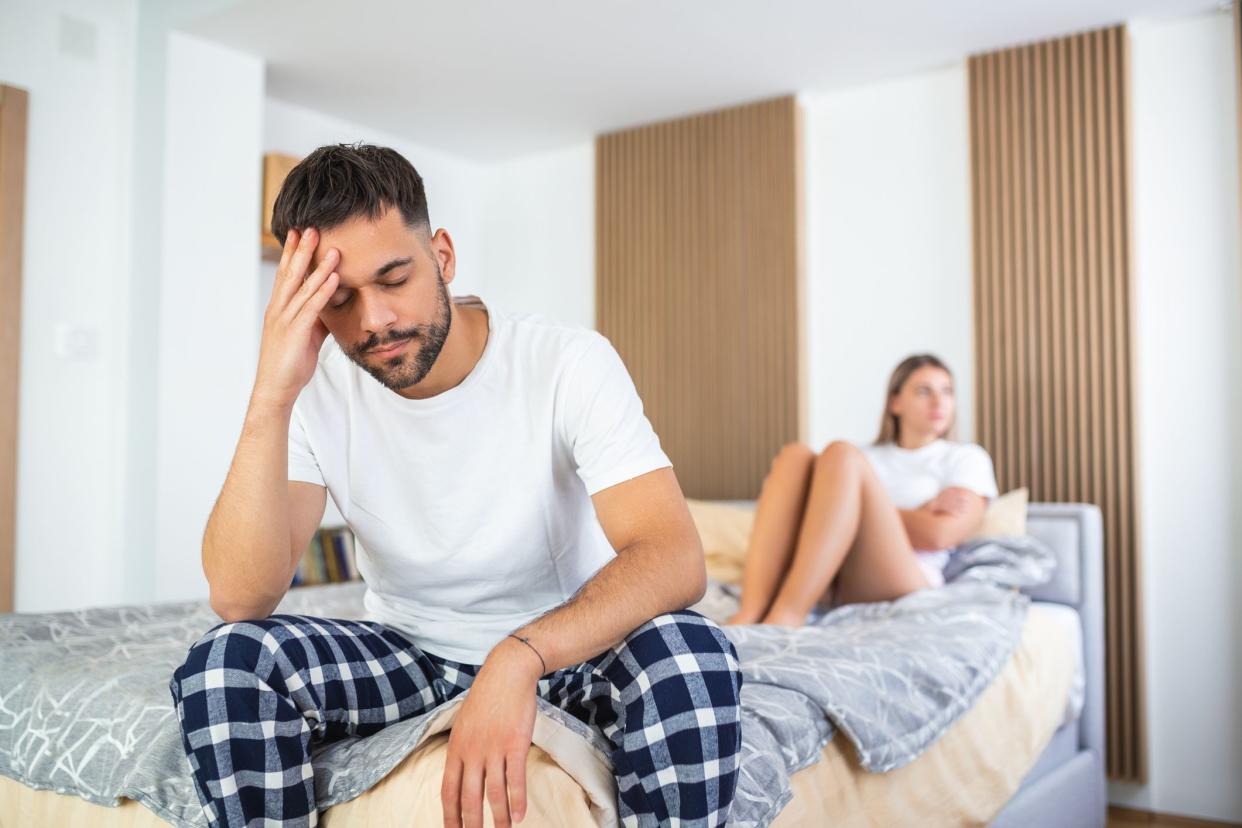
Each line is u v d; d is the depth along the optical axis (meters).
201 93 3.22
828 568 2.23
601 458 1.17
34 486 3.06
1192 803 2.96
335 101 3.80
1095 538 2.66
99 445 3.22
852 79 3.56
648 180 4.04
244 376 3.33
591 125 4.07
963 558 2.59
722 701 1.00
